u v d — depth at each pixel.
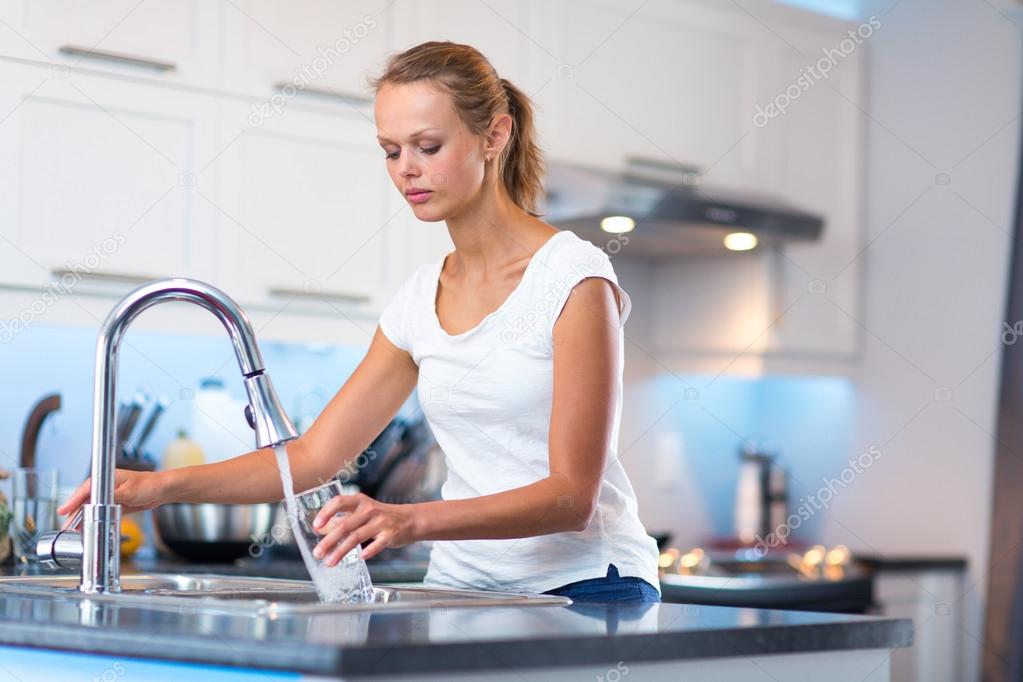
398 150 1.99
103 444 1.88
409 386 2.25
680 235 4.08
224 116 3.21
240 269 3.23
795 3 4.54
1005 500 3.91
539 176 2.18
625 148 3.88
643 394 4.52
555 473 1.86
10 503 2.89
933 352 4.26
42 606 1.67
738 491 4.68
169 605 1.66
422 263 3.53
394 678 1.29
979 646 4.06
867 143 4.52
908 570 4.07
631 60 3.90
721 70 4.13
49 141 2.98
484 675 1.35
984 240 4.12
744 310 4.31
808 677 1.62
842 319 4.46
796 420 4.73
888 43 4.47
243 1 3.24
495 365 2.01
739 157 4.16
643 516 4.47
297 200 3.32
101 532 1.87
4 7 2.93
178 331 3.16
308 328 3.34
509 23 3.66
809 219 4.20
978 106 4.16
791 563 4.14
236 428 3.60
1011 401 3.93
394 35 3.46
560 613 1.63
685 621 1.56
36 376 3.34
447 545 2.09
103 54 3.03
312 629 1.38
